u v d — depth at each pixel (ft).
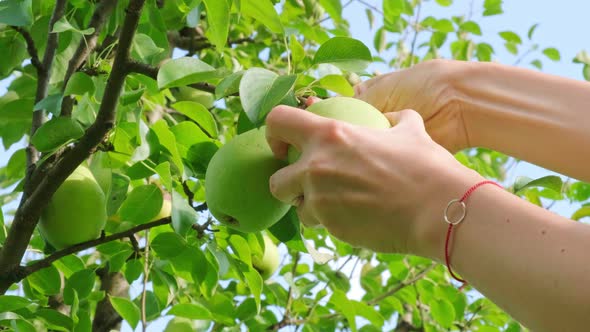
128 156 3.43
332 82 2.89
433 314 5.77
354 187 2.25
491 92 2.65
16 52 4.10
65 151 3.35
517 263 2.01
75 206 3.37
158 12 4.06
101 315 4.71
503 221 2.06
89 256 5.63
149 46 3.66
